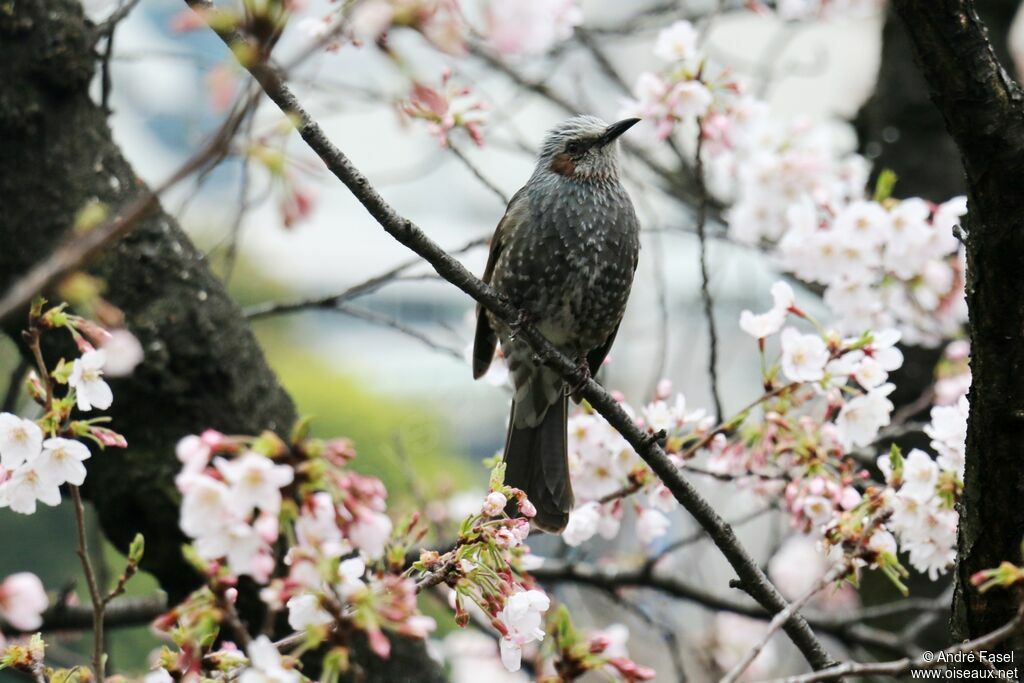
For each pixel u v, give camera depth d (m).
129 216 3.79
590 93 15.40
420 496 11.82
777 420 8.05
